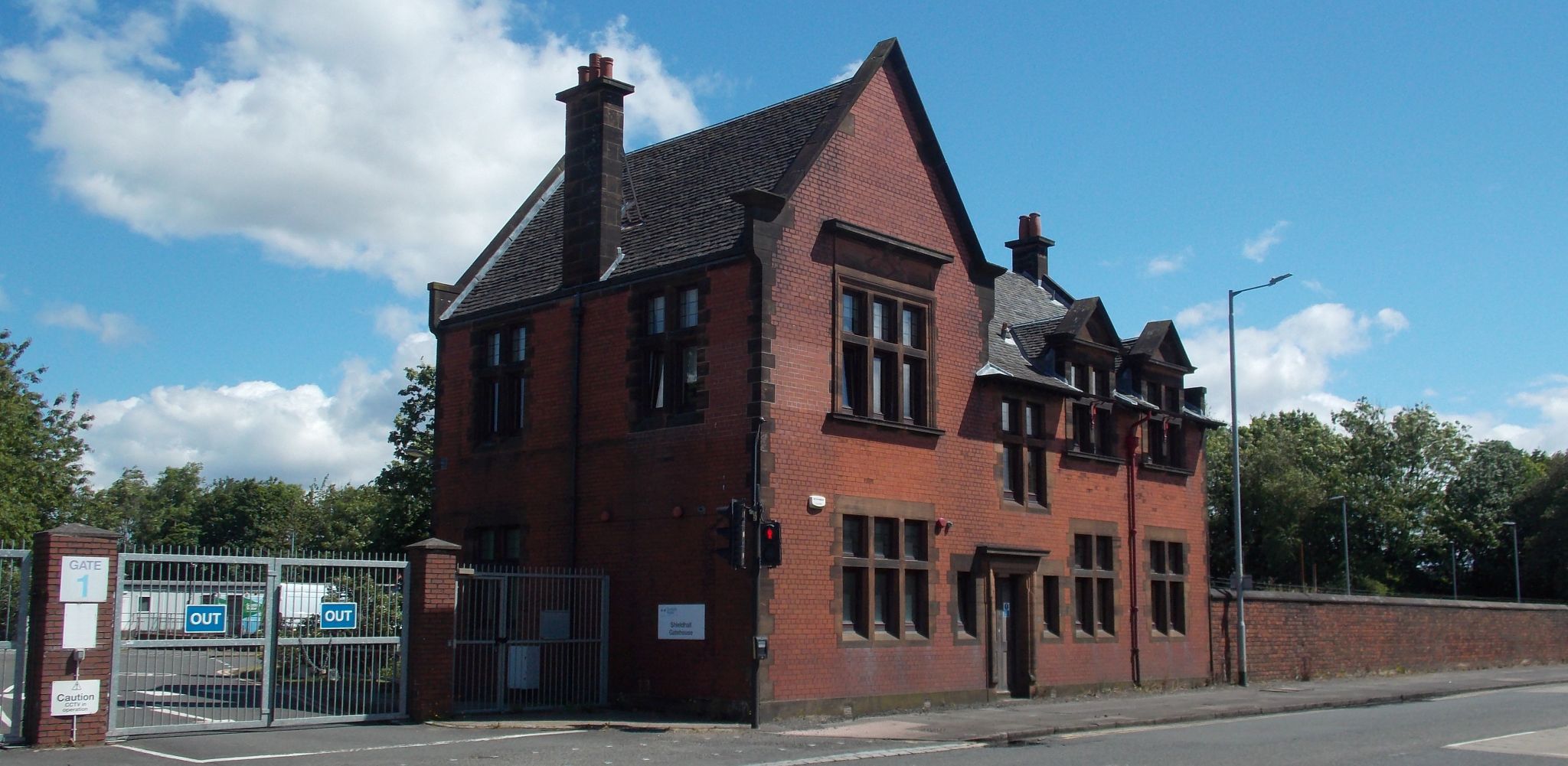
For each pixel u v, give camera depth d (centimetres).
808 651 2070
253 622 1836
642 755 1605
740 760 1566
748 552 2006
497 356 2614
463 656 2284
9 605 1642
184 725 1781
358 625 1941
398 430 3853
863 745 1742
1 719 1733
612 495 2273
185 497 11456
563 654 2181
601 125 2455
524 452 2470
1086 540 2827
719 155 2511
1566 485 7912
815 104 2403
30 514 4612
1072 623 2719
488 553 2528
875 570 2239
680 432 2170
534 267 2652
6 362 4928
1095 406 2894
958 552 2406
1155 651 2967
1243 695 2814
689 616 2100
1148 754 1662
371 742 1697
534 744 1705
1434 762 1571
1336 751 1691
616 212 2450
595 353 2362
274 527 9219
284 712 1922
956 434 2439
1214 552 8444
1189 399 3416
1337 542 8506
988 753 1677
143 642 1703
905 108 2447
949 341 2450
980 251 2542
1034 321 3030
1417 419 8644
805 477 2103
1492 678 3675
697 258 2180
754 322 2073
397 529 3809
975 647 2419
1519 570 8250
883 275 2312
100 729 1641
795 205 2156
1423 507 8594
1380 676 3762
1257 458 8206
